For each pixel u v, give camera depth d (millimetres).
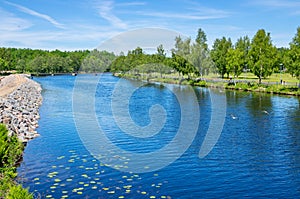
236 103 48250
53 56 139500
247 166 20469
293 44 59094
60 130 28984
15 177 17578
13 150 20734
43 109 41000
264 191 16781
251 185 17469
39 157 21188
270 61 67438
